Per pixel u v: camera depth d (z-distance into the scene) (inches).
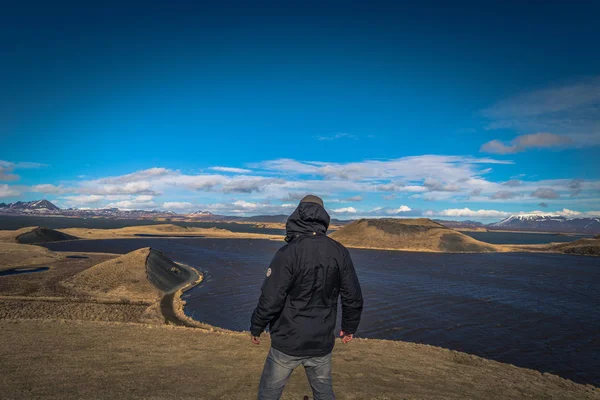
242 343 544.1
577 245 6806.1
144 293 2020.2
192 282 2593.5
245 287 2450.8
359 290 159.9
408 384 403.2
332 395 164.1
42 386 295.3
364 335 1444.4
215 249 5733.3
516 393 426.3
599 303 2181.3
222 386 329.4
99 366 369.7
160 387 313.0
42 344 448.8
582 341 1421.0
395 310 1875.0
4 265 2913.4
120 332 563.5
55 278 2333.9
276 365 157.8
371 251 6141.7
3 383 294.7
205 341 540.7
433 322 1659.7
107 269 2281.0
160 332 577.9
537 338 1449.3
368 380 402.0
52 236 6510.8
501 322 1685.5
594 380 1047.6
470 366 557.0
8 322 587.5
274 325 158.4
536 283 2947.8
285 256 151.8
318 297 153.6
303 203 165.6
